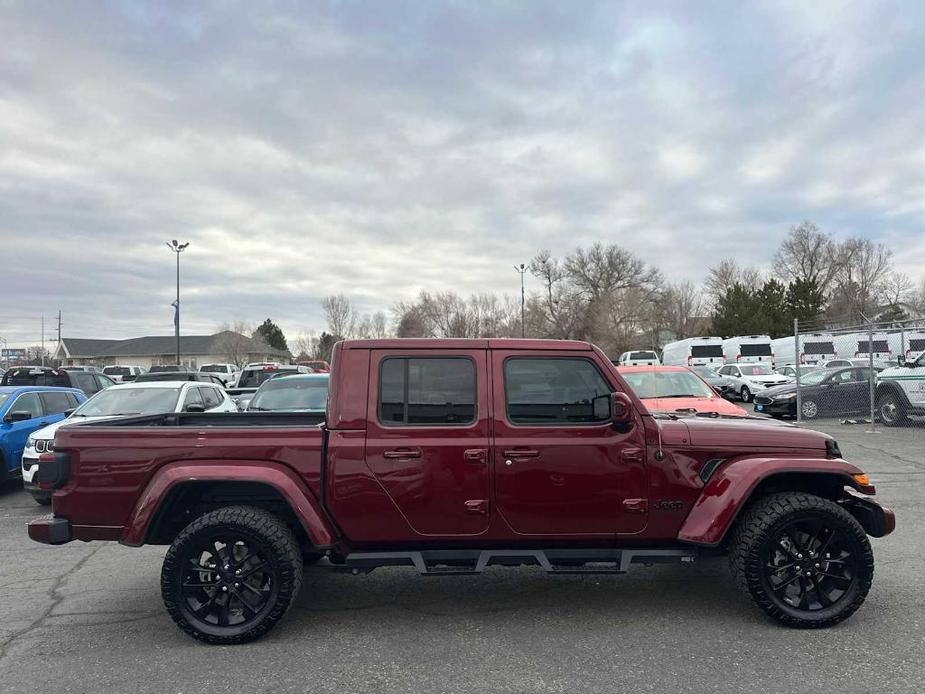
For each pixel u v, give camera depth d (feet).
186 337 291.17
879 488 27.71
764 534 13.60
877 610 14.71
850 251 232.73
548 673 12.01
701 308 266.16
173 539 14.83
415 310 258.98
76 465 13.85
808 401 55.47
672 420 15.64
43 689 11.66
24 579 18.13
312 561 15.72
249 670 12.34
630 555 14.10
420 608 15.47
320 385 34.55
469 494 13.85
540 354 14.38
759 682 11.49
